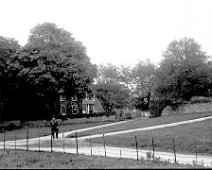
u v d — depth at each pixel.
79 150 28.67
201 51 72.00
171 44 72.44
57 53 63.50
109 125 55.12
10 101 72.12
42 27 68.88
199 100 62.41
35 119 74.00
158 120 50.38
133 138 33.44
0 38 66.38
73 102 91.31
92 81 70.06
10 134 50.47
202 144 28.03
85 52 71.19
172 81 67.06
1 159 25.48
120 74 105.25
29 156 26.08
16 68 63.50
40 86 64.50
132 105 101.00
